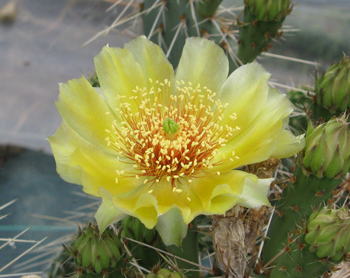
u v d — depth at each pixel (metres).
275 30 0.29
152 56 0.25
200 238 0.29
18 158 0.36
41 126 0.45
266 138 0.22
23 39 0.52
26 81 0.49
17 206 0.33
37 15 0.54
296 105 0.31
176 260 0.24
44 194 0.34
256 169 0.24
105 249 0.22
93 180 0.22
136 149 0.25
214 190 0.21
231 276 0.23
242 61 0.30
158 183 0.24
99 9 0.54
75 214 0.32
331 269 0.23
